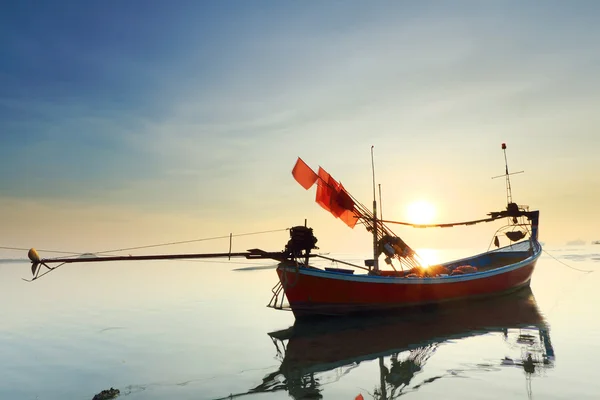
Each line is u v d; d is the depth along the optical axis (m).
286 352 14.20
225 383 10.94
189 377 11.52
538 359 12.27
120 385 10.95
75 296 32.53
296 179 21.23
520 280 27.70
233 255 18.72
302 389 10.30
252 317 21.94
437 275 24.30
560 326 17.30
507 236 30.70
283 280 19.53
